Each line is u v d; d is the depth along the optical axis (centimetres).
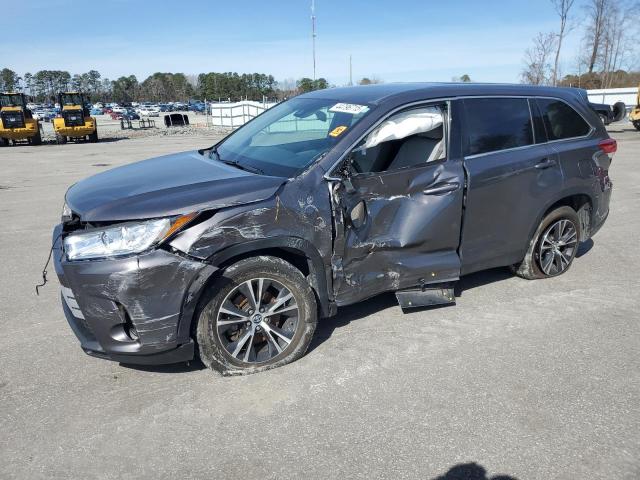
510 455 271
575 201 516
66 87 13788
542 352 373
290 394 322
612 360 363
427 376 343
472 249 425
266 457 270
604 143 511
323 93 458
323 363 358
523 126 453
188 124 3978
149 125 3906
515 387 331
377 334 399
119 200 315
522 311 440
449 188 397
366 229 371
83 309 305
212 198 314
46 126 4703
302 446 278
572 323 418
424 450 274
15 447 277
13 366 357
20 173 1368
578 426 294
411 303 401
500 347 380
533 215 460
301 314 351
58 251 329
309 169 351
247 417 301
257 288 336
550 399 318
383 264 384
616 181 1027
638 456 270
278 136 417
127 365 358
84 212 314
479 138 421
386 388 329
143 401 316
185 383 335
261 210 323
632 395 323
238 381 337
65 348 383
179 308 308
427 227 393
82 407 311
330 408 309
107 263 296
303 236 340
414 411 306
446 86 424
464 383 335
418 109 395
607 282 505
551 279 511
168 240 301
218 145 471
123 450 275
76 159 1744
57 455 271
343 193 356
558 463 265
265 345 355
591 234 530
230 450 275
